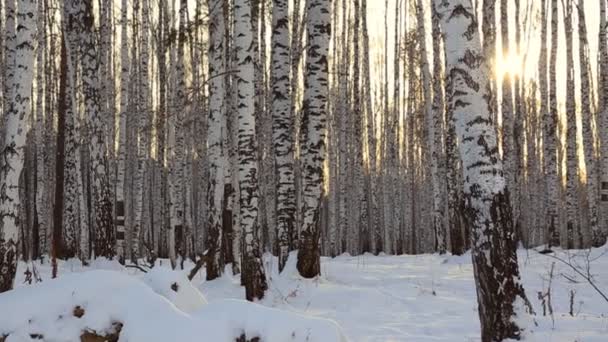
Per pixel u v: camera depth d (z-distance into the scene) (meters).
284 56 12.15
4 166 7.48
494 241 5.80
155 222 27.75
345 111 25.22
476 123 5.97
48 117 26.14
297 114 25.88
